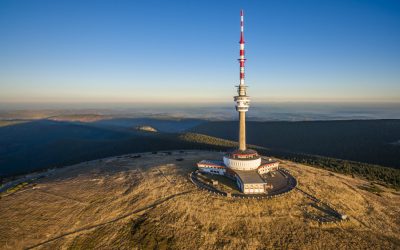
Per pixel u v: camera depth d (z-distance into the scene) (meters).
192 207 95.62
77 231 89.75
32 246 84.19
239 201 97.25
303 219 90.19
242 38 127.38
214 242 81.88
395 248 81.12
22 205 107.12
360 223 91.25
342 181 124.75
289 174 124.94
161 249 80.38
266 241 81.88
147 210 97.06
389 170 168.38
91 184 123.94
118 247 82.62
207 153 186.38
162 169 136.50
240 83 128.88
